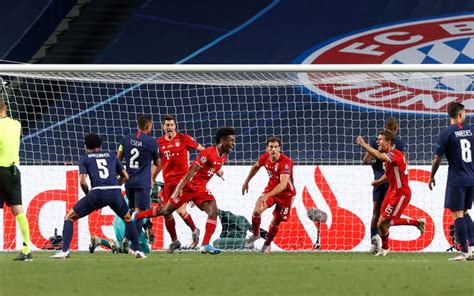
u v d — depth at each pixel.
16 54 81.94
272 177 46.91
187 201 45.66
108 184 39.72
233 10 87.38
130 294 25.98
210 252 45.69
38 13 85.19
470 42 80.00
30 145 64.81
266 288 27.61
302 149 68.69
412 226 50.81
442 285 28.48
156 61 80.88
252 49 81.50
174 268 34.59
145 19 86.69
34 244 51.12
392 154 43.53
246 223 51.44
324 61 78.94
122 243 46.44
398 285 28.50
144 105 68.31
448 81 71.81
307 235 50.97
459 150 39.75
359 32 82.81
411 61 78.25
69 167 51.66
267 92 71.56
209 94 71.19
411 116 70.06
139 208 45.06
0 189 38.47
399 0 86.81
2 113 38.69
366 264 37.12
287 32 83.62
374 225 47.53
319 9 86.62
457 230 40.00
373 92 71.94
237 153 66.69
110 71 51.09
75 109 70.94
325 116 70.75
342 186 51.19
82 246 50.84
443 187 51.00
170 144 47.91
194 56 81.06
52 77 58.19
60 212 51.38
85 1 88.38
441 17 83.88
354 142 69.00
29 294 25.89
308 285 28.48
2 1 87.00
